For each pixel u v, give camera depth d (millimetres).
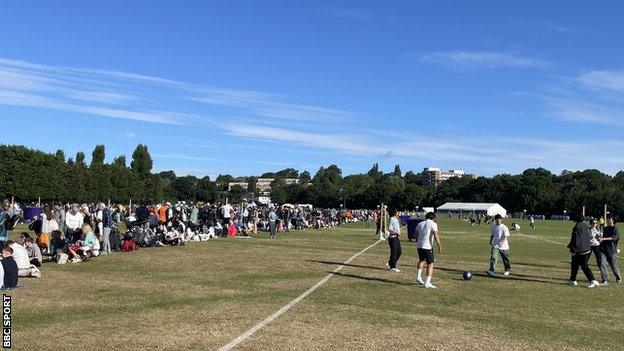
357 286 18500
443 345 10969
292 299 15547
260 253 29578
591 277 20250
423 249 18953
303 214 67750
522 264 27859
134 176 149125
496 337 11812
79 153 175875
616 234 21547
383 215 46594
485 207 158250
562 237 58031
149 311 13430
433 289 18438
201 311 13523
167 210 36094
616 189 184500
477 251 35562
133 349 9977
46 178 106375
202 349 10070
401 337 11500
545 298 17359
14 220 32156
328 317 13234
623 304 16688
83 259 24141
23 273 18734
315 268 23203
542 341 11625
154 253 28312
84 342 10422
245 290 17000
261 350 10117
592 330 12914
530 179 193500
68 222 27453
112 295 15672
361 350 10375
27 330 11305
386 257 29219
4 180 98812
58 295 15508
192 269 21969
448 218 144250
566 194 183875
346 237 47562
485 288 19109
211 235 41500
